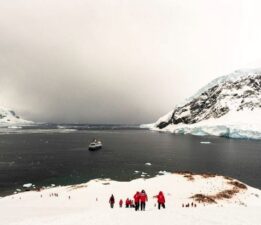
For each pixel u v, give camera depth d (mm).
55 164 128500
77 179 97562
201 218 23875
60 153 170000
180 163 132875
